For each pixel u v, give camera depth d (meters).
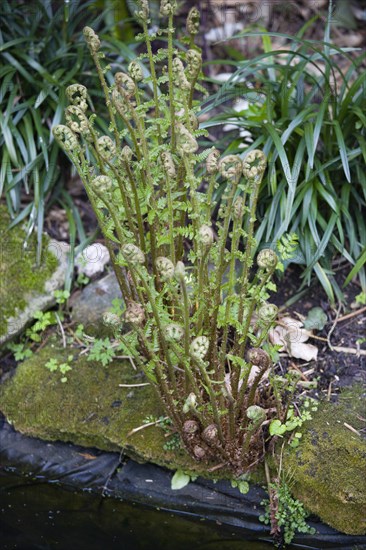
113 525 2.51
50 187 3.10
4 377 2.78
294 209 2.69
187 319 1.84
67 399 2.63
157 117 2.19
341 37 3.90
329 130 2.84
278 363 2.61
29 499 2.60
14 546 2.44
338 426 2.39
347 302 2.82
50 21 3.27
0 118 3.01
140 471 2.55
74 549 2.43
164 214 2.08
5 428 2.71
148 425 2.51
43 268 2.91
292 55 2.97
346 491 2.23
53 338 2.83
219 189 2.86
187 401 1.87
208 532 2.45
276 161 2.85
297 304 2.80
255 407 1.94
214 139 3.35
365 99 2.91
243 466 2.35
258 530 2.41
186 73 2.06
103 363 2.69
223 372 2.15
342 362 2.63
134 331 2.18
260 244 2.80
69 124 2.05
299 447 2.35
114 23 3.33
